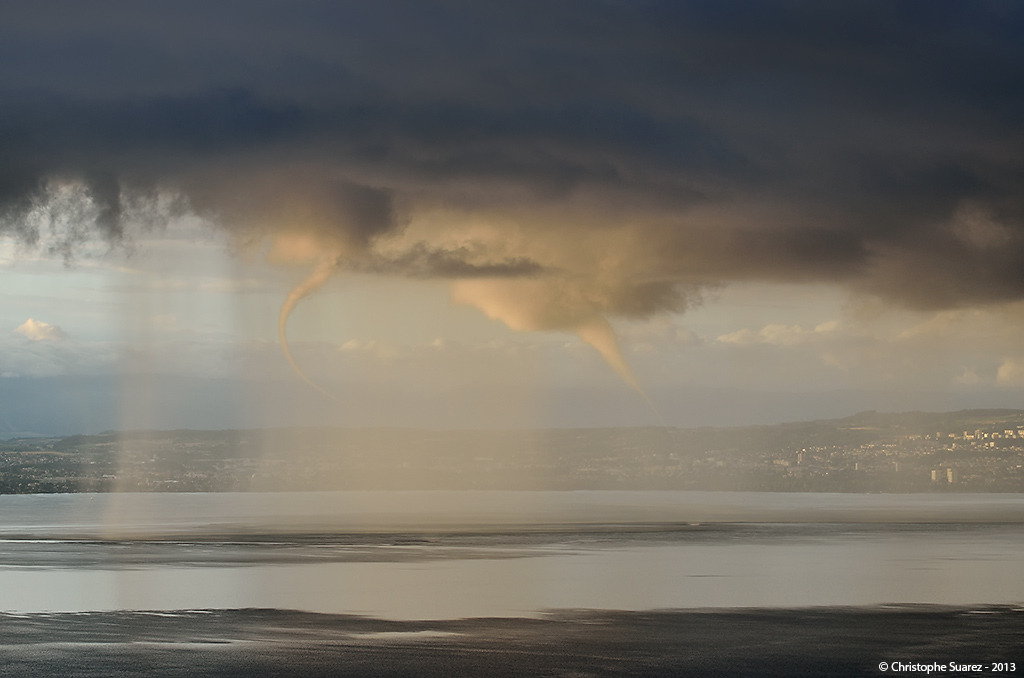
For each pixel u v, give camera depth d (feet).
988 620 144.97
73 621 144.46
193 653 119.03
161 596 175.52
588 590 186.91
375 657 116.98
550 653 119.96
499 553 294.05
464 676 106.42
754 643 126.82
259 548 320.09
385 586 193.98
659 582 201.36
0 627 139.03
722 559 266.98
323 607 160.15
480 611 155.84
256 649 121.80
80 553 293.84
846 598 172.55
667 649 122.72
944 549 307.37
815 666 112.37
